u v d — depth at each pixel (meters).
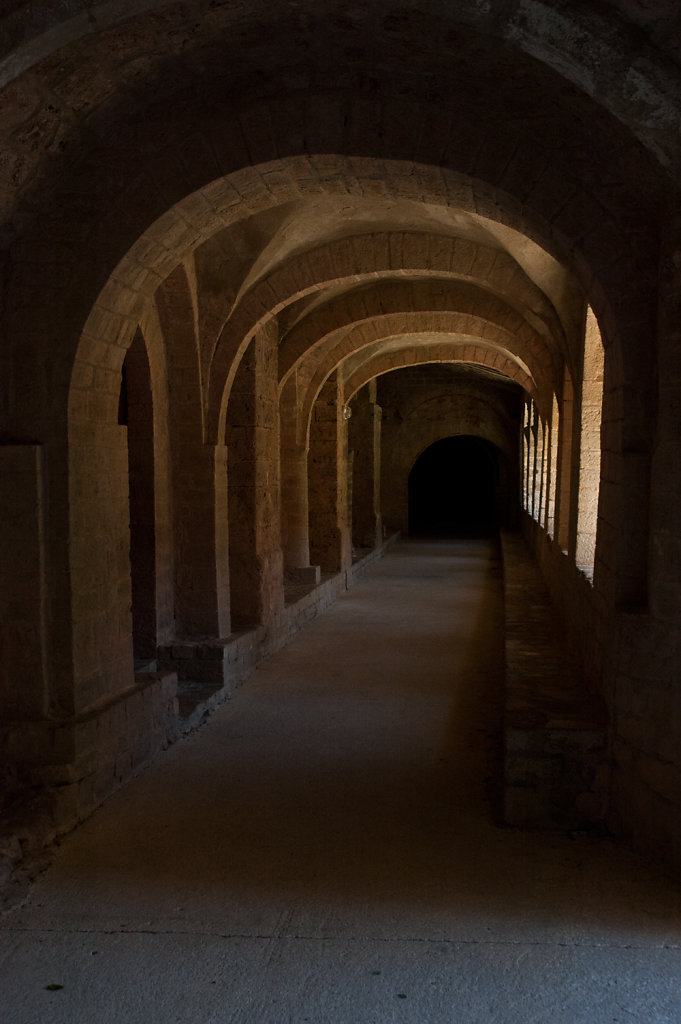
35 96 3.87
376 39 3.98
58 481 4.56
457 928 3.44
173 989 3.07
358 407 17.73
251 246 6.76
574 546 6.62
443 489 27.77
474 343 13.70
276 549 9.21
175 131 4.61
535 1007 2.95
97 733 4.71
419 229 7.41
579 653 5.84
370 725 6.30
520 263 6.84
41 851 4.09
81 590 4.71
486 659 8.58
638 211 4.13
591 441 6.45
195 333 7.06
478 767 5.36
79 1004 2.99
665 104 3.32
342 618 11.07
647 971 3.16
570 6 3.23
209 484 7.36
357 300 9.66
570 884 3.79
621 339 4.13
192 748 5.77
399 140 4.52
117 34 3.70
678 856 3.81
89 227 4.59
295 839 4.29
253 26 3.87
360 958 3.24
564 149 4.23
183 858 4.08
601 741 4.31
